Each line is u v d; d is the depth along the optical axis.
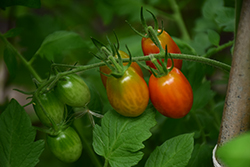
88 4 0.72
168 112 0.38
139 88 0.37
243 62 0.34
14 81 0.63
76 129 0.47
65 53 0.56
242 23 0.33
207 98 0.48
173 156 0.38
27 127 0.40
